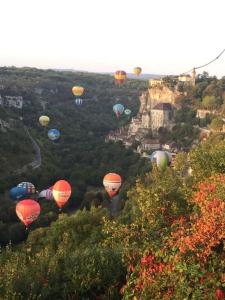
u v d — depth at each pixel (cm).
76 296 1947
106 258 2100
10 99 19950
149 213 1952
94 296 2002
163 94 19938
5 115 17825
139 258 1703
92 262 2059
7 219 9575
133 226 1905
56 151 16588
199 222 1502
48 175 13300
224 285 1344
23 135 16575
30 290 1903
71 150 16812
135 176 12069
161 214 1959
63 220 4416
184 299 1366
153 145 16462
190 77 19512
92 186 13525
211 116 16462
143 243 1722
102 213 4759
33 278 1964
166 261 1490
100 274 2022
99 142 18112
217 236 1422
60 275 2014
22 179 12588
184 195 2167
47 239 4206
